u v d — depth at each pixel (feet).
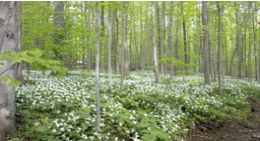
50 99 17.06
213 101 24.89
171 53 43.57
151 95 22.63
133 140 12.87
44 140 11.25
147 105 19.40
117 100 20.13
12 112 11.93
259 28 41.75
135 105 18.70
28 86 20.80
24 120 13.24
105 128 13.32
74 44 28.71
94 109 15.34
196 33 28.02
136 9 57.41
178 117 17.72
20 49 22.36
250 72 43.91
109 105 16.16
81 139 11.59
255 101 29.96
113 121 14.28
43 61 6.20
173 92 26.17
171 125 15.94
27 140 11.19
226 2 33.42
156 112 18.06
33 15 28.73
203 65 36.99
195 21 40.98
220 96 28.76
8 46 11.05
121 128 13.53
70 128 12.54
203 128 18.44
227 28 54.03
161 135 12.55
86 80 29.84
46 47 27.96
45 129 11.42
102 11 38.17
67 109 15.79
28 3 28.40
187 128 17.04
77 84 25.82
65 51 28.55
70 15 27.71
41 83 23.59
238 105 25.98
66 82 26.22
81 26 28.84
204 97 25.46
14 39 11.61
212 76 44.88
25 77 28.55
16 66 12.05
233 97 28.63
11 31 11.30
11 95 11.89
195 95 27.48
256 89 35.96
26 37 27.89
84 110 14.65
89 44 33.45
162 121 15.83
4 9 10.09
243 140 16.67
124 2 27.07
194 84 32.76
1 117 11.09
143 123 14.17
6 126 11.25
